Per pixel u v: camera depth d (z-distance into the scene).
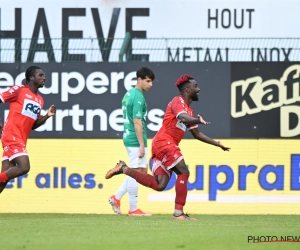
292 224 34.53
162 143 34.69
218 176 43.28
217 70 43.69
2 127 35.53
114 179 43.72
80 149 43.94
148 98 43.97
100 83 44.25
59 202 43.75
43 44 48.88
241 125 43.53
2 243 25.27
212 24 51.41
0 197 43.81
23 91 35.72
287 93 43.53
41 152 44.00
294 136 43.44
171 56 46.47
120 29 51.72
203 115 43.69
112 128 44.12
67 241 25.86
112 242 25.66
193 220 35.59
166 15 51.62
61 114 44.25
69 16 51.72
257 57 45.00
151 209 43.19
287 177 43.22
